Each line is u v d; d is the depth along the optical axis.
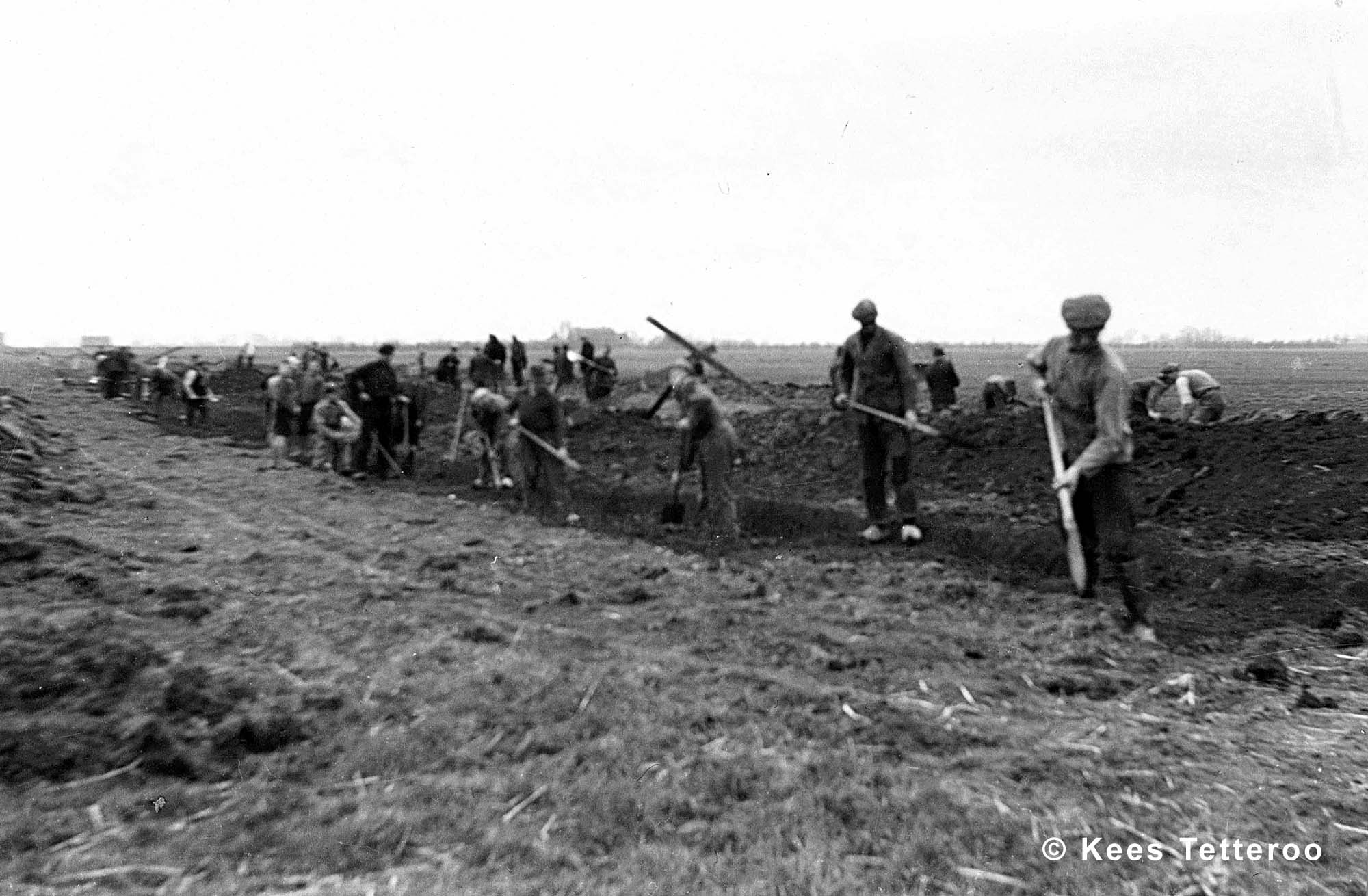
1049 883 3.65
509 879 3.60
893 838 3.93
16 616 6.44
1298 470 12.18
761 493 14.68
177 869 3.69
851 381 10.66
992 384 21.38
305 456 19.08
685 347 11.11
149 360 42.97
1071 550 6.88
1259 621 7.42
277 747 4.83
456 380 32.94
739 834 3.94
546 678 5.69
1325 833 4.07
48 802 4.19
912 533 10.34
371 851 3.82
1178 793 4.44
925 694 5.68
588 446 19.81
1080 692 5.81
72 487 12.98
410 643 6.43
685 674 5.89
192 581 8.00
